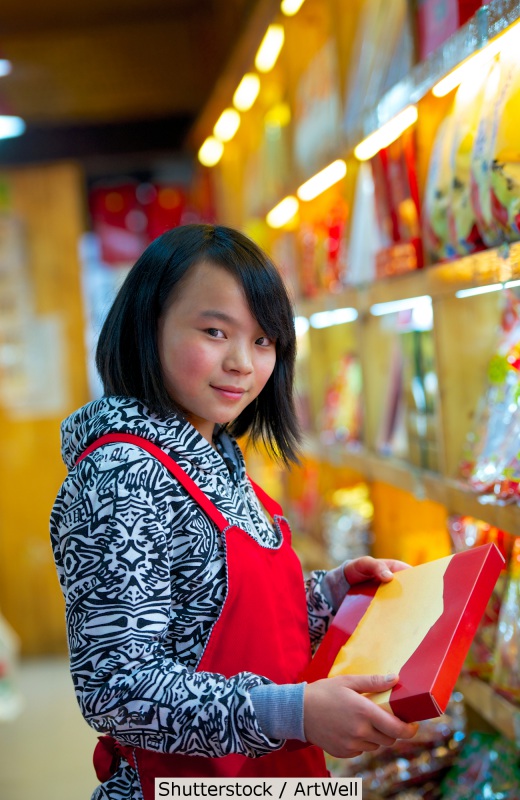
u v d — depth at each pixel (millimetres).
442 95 1882
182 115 5254
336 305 2793
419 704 1102
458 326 1960
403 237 2141
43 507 5266
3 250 5184
